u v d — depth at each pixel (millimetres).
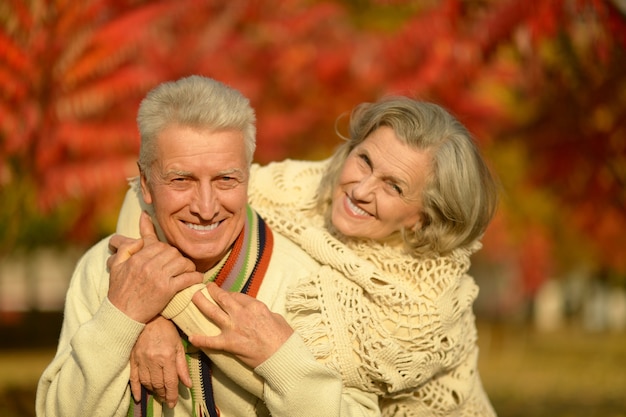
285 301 3184
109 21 6352
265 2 7758
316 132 8117
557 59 6691
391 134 3414
